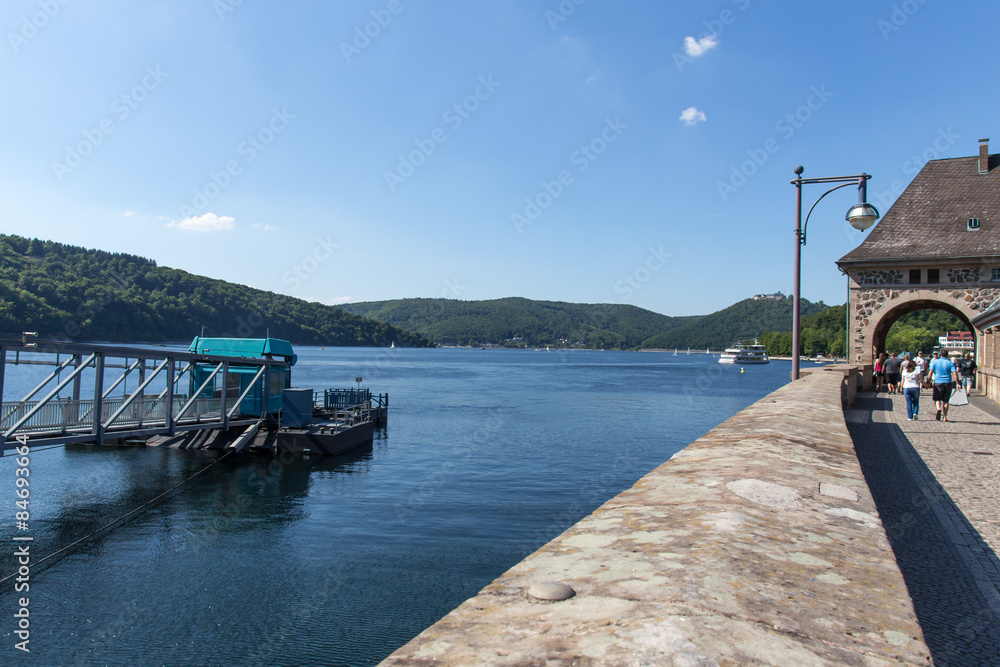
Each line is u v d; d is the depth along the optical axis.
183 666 10.84
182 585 14.37
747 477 5.04
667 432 42.31
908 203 30.31
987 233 27.41
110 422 20.88
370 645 11.66
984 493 8.84
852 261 28.58
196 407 26.48
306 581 14.64
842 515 4.12
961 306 27.16
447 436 39.09
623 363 198.88
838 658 2.04
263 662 11.02
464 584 14.54
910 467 10.71
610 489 24.36
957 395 17.19
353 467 28.03
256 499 22.27
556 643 2.06
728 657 1.98
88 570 15.23
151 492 23.06
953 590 5.35
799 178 18.45
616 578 2.74
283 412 31.47
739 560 3.01
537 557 3.11
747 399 69.50
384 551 16.75
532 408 58.19
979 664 4.06
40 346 18.44
